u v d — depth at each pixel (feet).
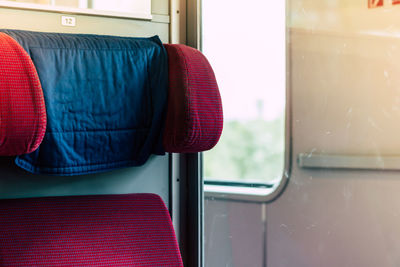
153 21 5.74
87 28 5.36
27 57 3.72
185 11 6.01
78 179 5.28
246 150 37.58
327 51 5.48
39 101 3.70
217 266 6.67
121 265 4.32
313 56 5.64
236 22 6.33
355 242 5.43
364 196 5.28
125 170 5.58
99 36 4.87
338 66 5.39
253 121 37.11
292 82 5.90
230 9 6.27
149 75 4.86
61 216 4.37
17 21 5.02
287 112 6.00
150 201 4.79
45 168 4.47
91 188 5.36
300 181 5.95
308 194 5.87
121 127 4.76
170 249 4.57
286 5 5.87
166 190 5.91
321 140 5.65
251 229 6.56
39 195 5.07
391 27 4.87
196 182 5.98
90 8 5.38
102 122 4.63
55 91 4.37
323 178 5.69
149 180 5.76
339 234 5.58
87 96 4.53
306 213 5.93
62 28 5.23
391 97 4.93
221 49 6.31
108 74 4.63
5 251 4.01
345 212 5.49
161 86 4.80
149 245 4.51
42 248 4.13
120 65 4.70
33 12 5.08
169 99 4.77
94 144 4.64
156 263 4.46
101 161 4.76
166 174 5.90
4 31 4.37
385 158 5.05
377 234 5.19
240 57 6.48
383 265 5.16
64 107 4.42
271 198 6.32
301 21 5.72
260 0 6.15
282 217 6.22
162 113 4.85
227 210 6.81
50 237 4.21
